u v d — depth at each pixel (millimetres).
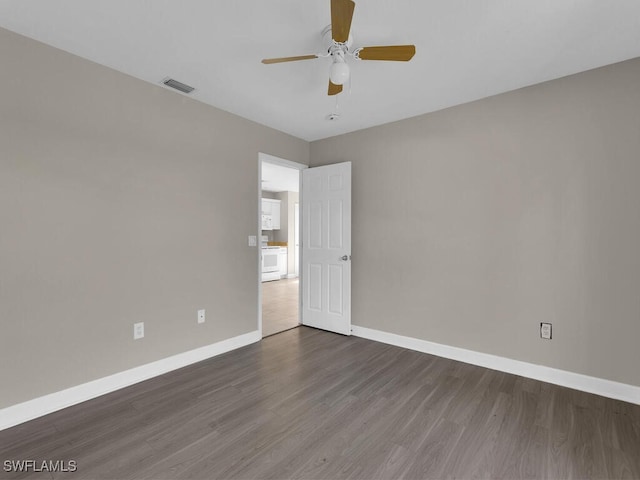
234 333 3176
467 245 2857
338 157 3768
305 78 2467
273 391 2328
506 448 1708
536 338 2527
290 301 5430
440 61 2207
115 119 2340
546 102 2482
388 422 1947
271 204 8430
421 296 3129
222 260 3061
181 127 2732
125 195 2393
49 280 2041
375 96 2752
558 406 2123
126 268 2398
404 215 3236
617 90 2219
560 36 1929
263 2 1669
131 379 2424
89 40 2002
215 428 1885
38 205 1999
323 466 1580
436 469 1560
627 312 2188
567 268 2400
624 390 2193
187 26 1869
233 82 2533
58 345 2078
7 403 1890
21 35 1938
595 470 1549
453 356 2934
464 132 2877
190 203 2801
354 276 3617
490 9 1706
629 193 2178
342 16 1516
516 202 2611
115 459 1624
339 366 2775
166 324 2641
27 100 1959
